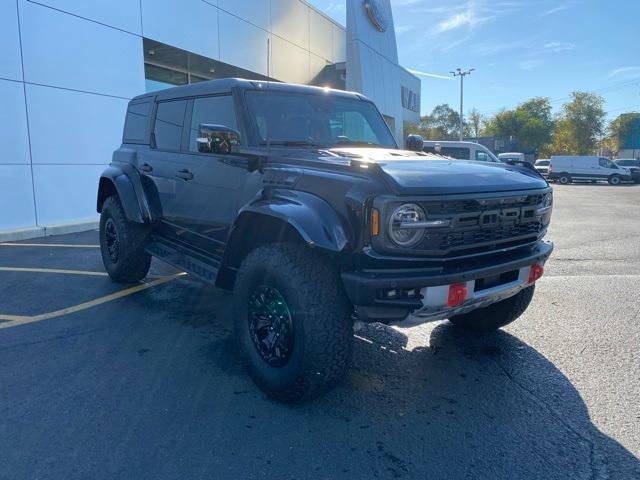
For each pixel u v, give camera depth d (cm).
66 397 327
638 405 325
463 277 293
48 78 979
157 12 1194
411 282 279
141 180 520
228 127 387
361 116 473
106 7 1073
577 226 1169
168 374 363
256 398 331
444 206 290
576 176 3462
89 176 1068
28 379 352
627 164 3875
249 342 342
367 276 281
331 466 261
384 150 416
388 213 277
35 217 977
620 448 279
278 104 412
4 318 477
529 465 264
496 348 420
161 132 500
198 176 425
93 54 1055
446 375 369
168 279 623
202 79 1508
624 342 430
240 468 258
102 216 596
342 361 301
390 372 375
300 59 1842
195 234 443
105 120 1090
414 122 3259
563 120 7244
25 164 954
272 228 350
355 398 334
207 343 421
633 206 1684
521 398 335
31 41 946
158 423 298
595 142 7050
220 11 1398
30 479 246
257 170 362
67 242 888
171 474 252
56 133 1001
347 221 291
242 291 341
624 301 551
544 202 353
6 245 857
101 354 396
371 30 2036
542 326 471
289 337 311
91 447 273
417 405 326
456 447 279
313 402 328
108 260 596
